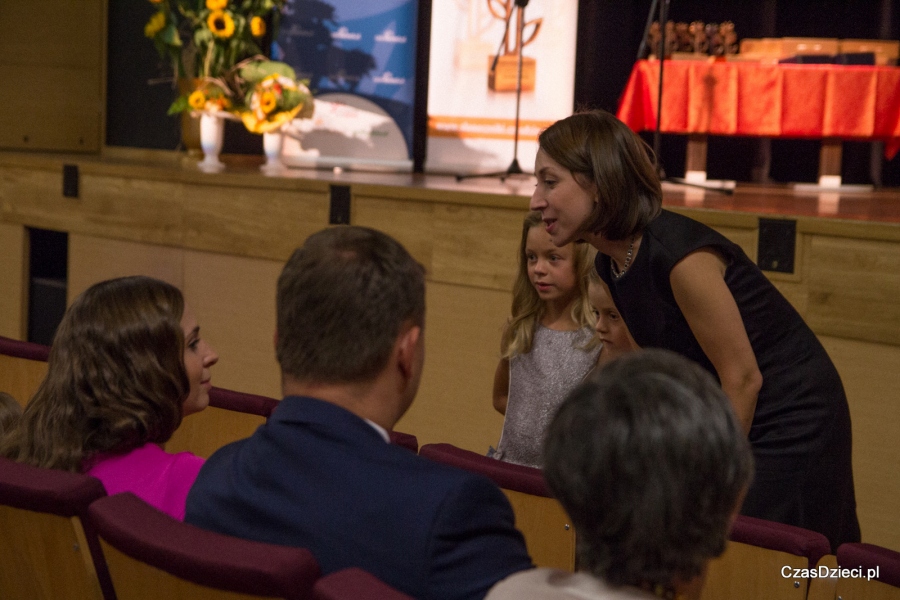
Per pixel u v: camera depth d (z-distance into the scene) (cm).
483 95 622
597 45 767
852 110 638
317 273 136
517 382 303
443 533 123
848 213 374
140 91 648
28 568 166
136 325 174
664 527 98
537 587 109
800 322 230
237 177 499
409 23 610
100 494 154
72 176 566
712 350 214
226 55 577
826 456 226
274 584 120
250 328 505
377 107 612
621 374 105
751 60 660
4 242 603
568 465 102
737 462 101
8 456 182
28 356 284
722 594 187
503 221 421
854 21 772
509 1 617
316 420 135
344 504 128
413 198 445
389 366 138
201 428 258
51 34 699
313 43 607
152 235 537
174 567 127
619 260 225
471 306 434
